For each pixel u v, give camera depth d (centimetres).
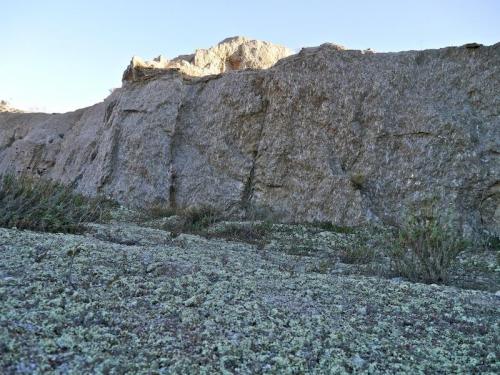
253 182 1558
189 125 1803
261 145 1560
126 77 2173
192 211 1333
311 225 1309
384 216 1283
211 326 381
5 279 433
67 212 938
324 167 1406
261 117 1609
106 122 2250
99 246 643
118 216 1377
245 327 386
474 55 1323
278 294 497
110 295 434
